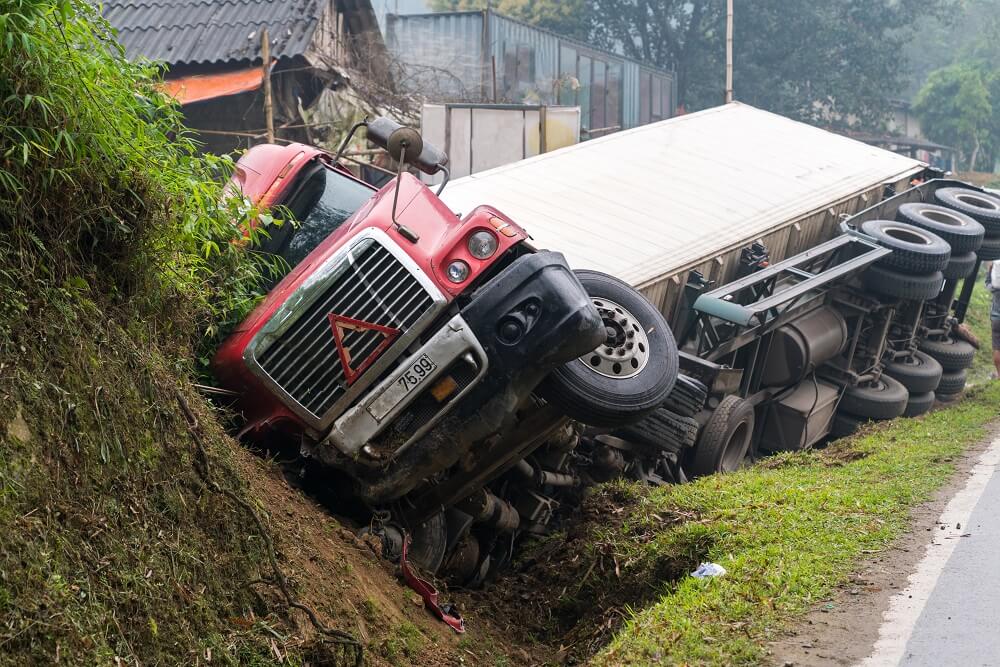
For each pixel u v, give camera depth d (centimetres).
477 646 540
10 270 383
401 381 538
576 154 1349
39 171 412
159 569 371
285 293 571
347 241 567
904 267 1283
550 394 568
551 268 539
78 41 459
